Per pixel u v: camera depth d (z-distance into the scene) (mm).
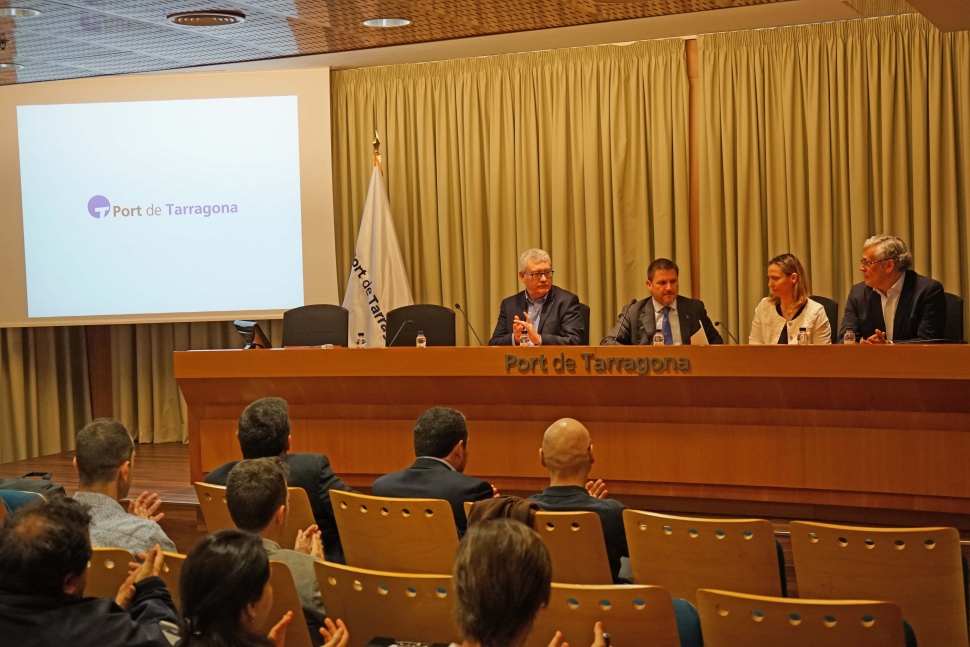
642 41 7145
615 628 2180
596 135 7246
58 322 7723
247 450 3600
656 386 4461
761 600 2088
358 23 6242
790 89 6820
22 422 7945
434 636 2330
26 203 7719
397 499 3076
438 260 7715
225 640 1707
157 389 8141
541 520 2863
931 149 6543
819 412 4293
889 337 4996
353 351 4852
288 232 7668
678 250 7129
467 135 7547
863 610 2020
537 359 4582
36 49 6680
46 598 1888
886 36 6641
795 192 6848
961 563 2590
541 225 7430
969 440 4082
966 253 6523
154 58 7152
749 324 6980
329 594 2445
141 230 7703
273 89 7613
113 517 2867
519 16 6191
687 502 4570
